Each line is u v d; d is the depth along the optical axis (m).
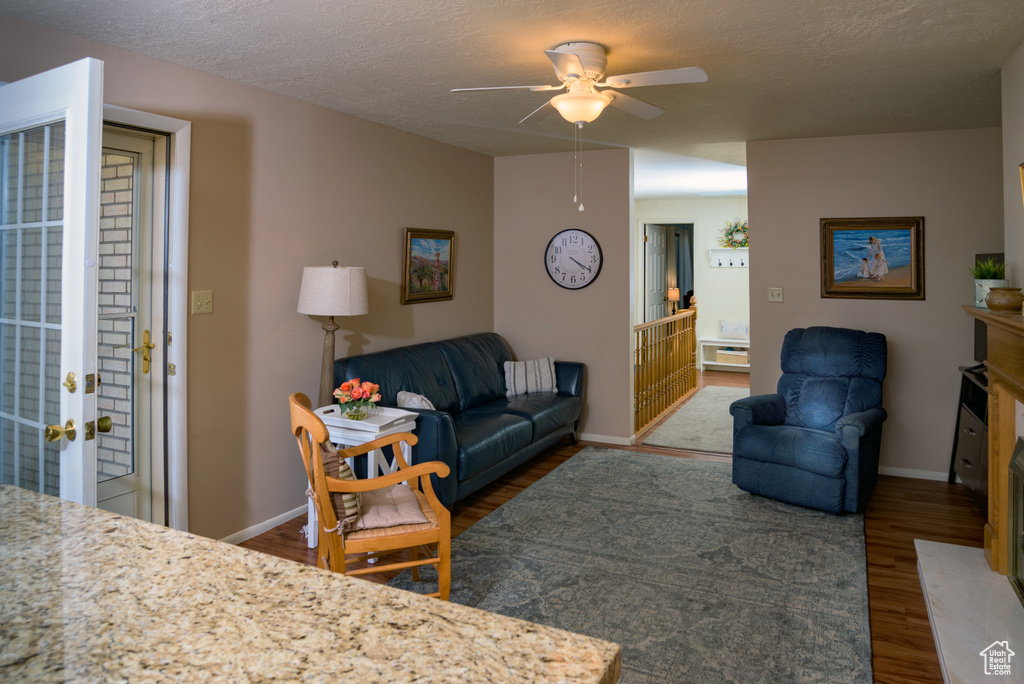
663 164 6.23
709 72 3.28
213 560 1.07
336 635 0.85
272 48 2.93
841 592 2.93
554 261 5.77
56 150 2.09
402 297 4.76
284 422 3.82
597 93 2.78
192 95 3.22
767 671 2.34
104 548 1.12
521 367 5.43
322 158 4.01
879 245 4.77
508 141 5.14
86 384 2.01
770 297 5.07
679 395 7.68
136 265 3.15
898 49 2.95
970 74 3.34
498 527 3.71
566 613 2.75
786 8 2.48
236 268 3.48
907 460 4.80
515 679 0.76
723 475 4.67
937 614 2.62
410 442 3.04
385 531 2.59
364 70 3.26
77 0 2.39
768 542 3.49
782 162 4.98
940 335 4.66
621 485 4.45
